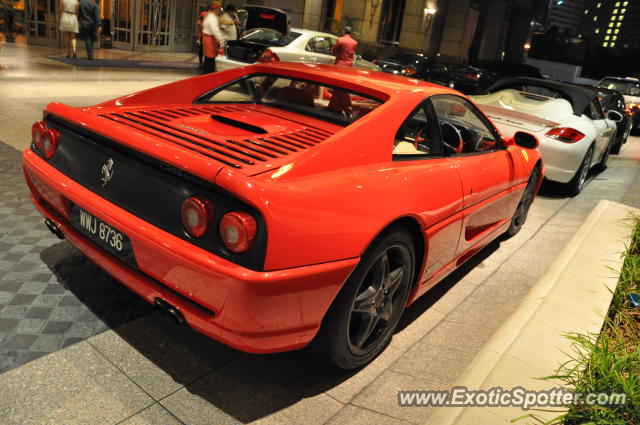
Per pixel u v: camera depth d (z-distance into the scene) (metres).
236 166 1.93
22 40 15.61
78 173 2.27
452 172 2.79
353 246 2.02
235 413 2.03
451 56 30.67
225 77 3.09
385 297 2.46
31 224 3.40
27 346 2.23
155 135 2.20
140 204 2.00
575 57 57.25
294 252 1.82
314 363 2.42
